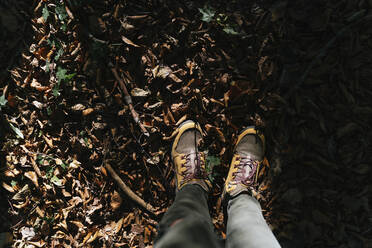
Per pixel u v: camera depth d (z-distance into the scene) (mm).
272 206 1541
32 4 1516
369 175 1490
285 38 1480
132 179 1572
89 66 1519
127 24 1488
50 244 1584
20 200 1587
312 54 1476
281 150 1521
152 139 1555
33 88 1558
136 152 1565
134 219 1593
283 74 1487
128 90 1535
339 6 1453
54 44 1522
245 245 971
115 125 1554
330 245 1508
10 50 1548
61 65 1530
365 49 1460
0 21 1526
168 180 1586
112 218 1596
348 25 1446
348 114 1483
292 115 1499
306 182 1522
